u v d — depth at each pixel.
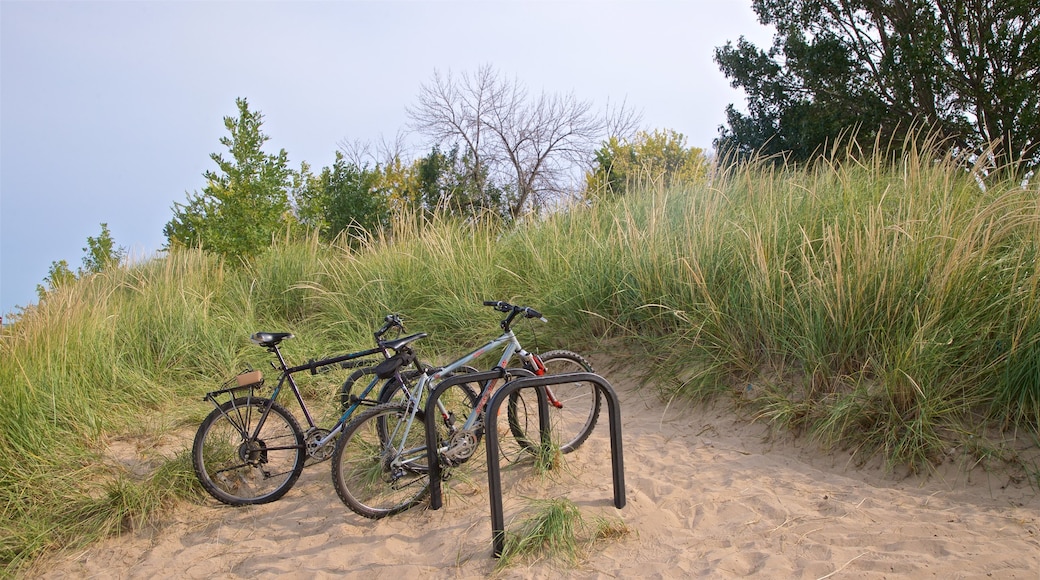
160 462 5.10
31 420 5.10
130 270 9.91
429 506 4.34
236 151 10.39
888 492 3.96
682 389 5.61
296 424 4.65
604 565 3.51
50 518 4.45
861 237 5.45
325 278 9.18
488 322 7.29
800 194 6.79
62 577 4.00
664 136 23.70
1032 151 14.35
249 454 4.58
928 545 3.32
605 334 6.66
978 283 4.68
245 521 4.43
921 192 5.84
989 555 3.16
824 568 3.22
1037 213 4.86
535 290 7.62
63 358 6.02
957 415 4.31
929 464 4.09
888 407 4.42
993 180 6.56
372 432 4.50
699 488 4.27
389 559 3.82
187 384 6.79
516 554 3.62
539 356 4.85
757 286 5.48
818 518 3.72
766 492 4.11
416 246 8.92
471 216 9.52
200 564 3.98
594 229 8.04
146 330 7.26
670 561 3.48
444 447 4.23
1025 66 15.02
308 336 7.83
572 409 5.33
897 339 4.62
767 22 18.78
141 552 4.19
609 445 5.09
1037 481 3.78
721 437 5.00
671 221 7.05
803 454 4.58
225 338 7.58
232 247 10.12
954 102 15.95
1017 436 4.09
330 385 6.43
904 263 4.92
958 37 15.84
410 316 8.01
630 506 4.10
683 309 6.01
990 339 4.42
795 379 5.17
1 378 5.22
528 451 4.66
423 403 4.72
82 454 5.09
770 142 18.55
